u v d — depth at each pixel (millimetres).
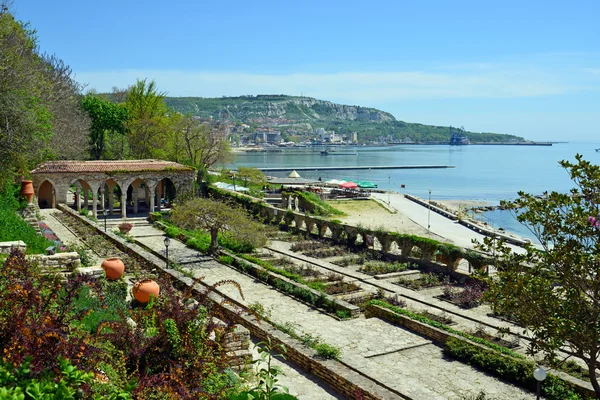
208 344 11148
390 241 38562
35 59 51500
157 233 45938
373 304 25359
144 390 9203
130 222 52094
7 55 34812
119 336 10711
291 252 40875
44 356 8383
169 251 37656
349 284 30188
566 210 14500
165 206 62125
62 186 52125
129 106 81750
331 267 36250
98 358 9547
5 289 9469
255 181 89750
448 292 29250
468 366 19641
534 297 14258
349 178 139500
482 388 17875
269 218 53594
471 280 31906
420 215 68875
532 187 120438
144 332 11531
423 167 178375
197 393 9539
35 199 44906
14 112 34531
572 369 18984
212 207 36375
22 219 31000
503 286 14930
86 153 71375
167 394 9320
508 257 15648
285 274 30656
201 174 66500
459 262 36188
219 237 41594
